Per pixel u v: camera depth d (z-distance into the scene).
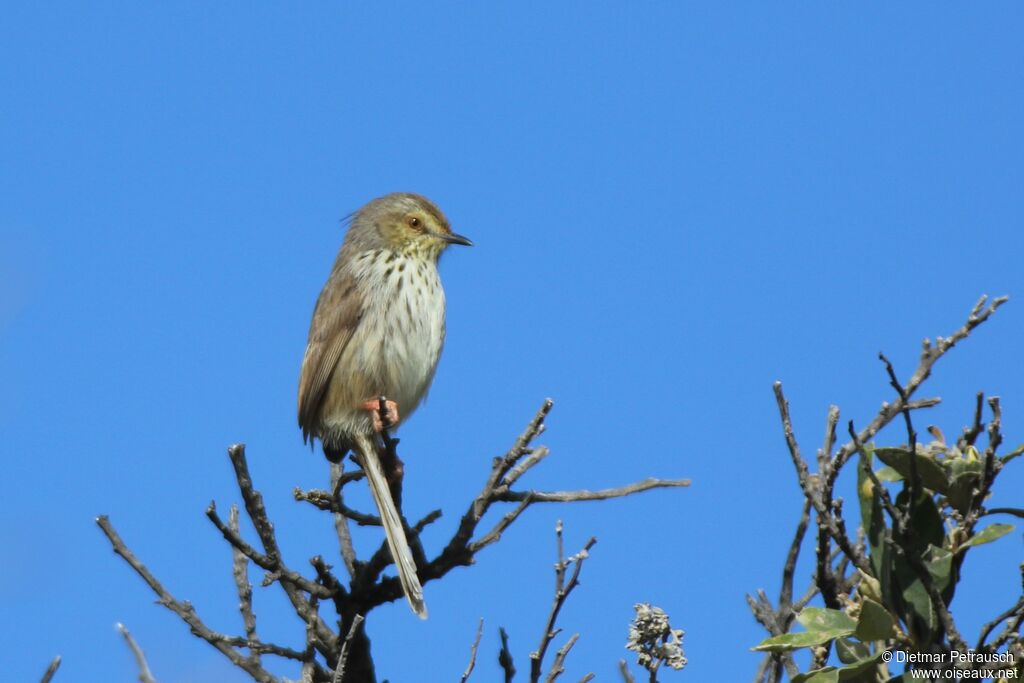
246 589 12.00
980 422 9.05
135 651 9.90
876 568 8.90
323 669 12.47
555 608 10.64
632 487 11.76
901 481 9.48
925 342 9.62
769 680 10.24
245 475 11.71
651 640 9.71
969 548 8.79
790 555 10.55
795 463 9.13
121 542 11.79
